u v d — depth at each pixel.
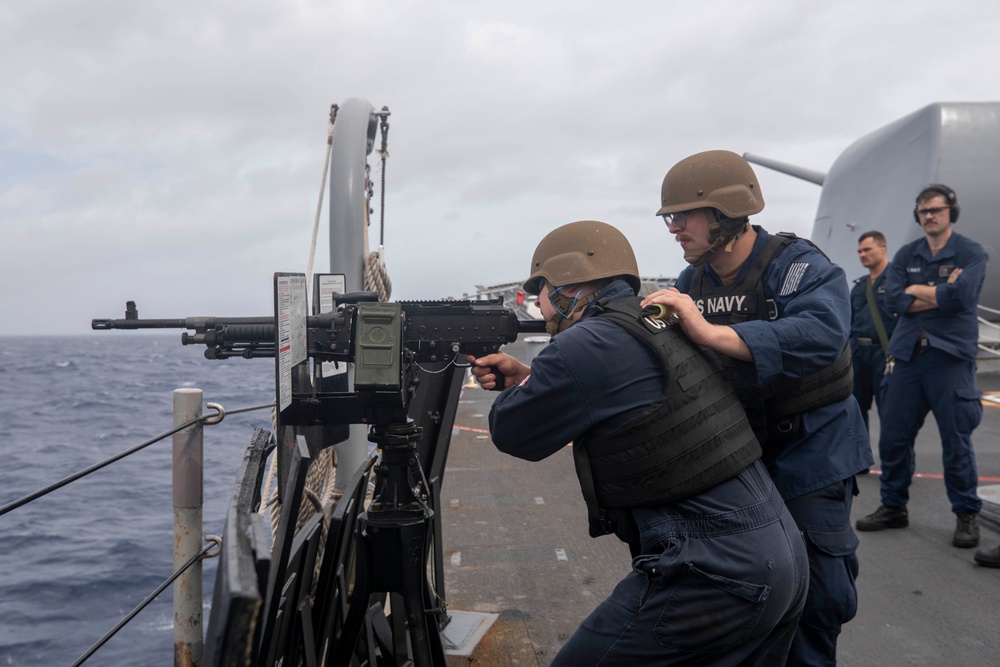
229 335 2.33
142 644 10.99
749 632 1.89
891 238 15.23
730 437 1.98
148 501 22.09
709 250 2.47
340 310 2.24
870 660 3.17
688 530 1.93
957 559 4.36
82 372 99.69
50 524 19.20
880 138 16.22
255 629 1.12
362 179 3.75
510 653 3.21
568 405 1.97
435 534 3.30
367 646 2.66
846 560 2.41
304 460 1.83
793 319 2.18
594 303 2.15
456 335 2.38
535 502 5.57
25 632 11.70
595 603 3.72
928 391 4.62
